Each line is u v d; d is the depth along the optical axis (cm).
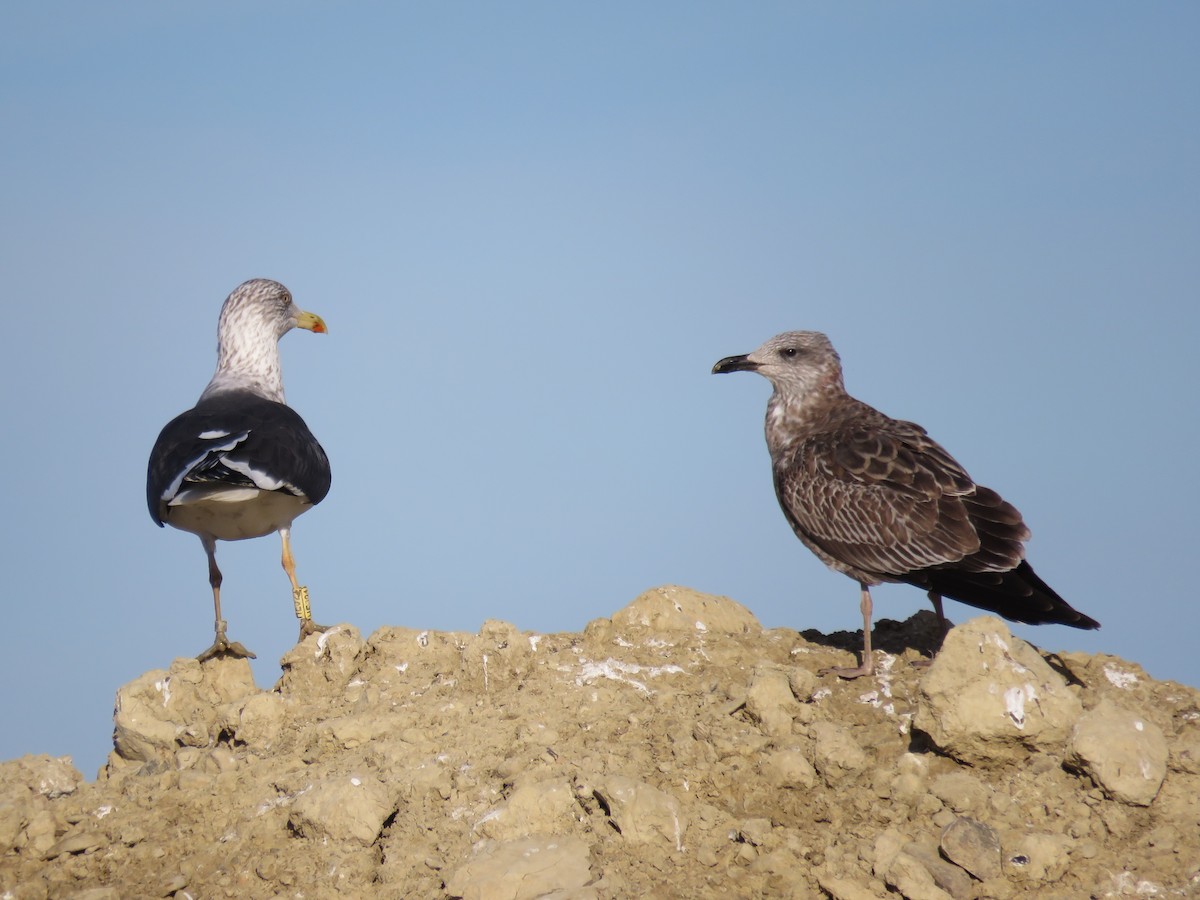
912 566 1530
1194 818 1184
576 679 1485
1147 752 1193
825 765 1245
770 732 1315
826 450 1631
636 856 1173
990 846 1140
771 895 1137
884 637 1634
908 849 1149
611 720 1360
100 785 1413
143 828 1299
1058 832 1178
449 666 1560
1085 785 1218
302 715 1480
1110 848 1173
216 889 1212
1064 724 1241
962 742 1245
